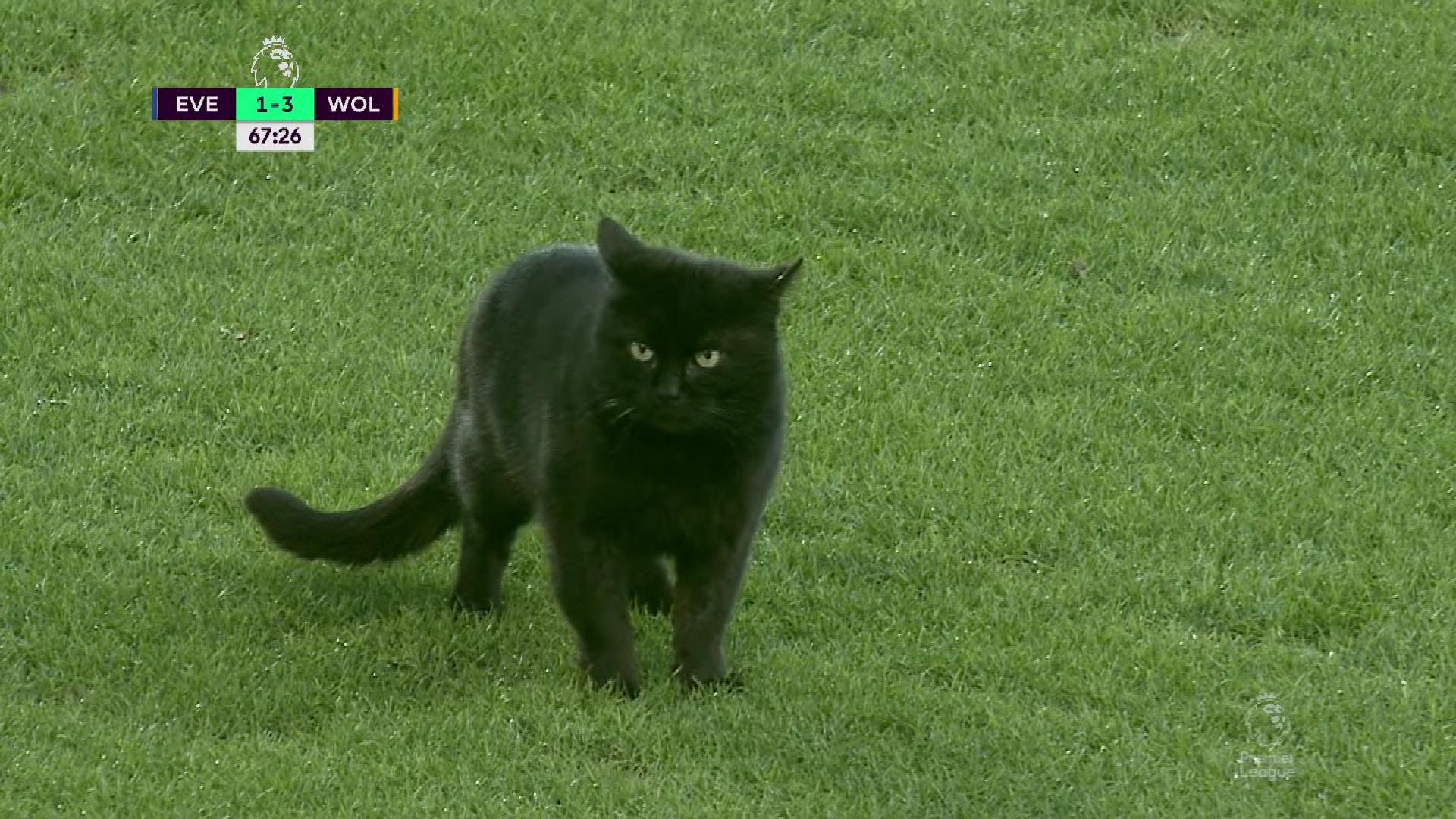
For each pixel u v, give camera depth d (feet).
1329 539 35.88
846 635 32.58
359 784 26.84
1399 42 53.31
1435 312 43.83
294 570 33.71
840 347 42.04
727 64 51.62
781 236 45.83
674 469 28.45
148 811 25.77
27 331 40.57
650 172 47.85
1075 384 41.27
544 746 28.30
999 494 37.01
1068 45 52.95
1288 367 41.63
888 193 47.29
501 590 33.35
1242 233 46.52
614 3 53.52
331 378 40.01
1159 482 37.60
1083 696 30.55
